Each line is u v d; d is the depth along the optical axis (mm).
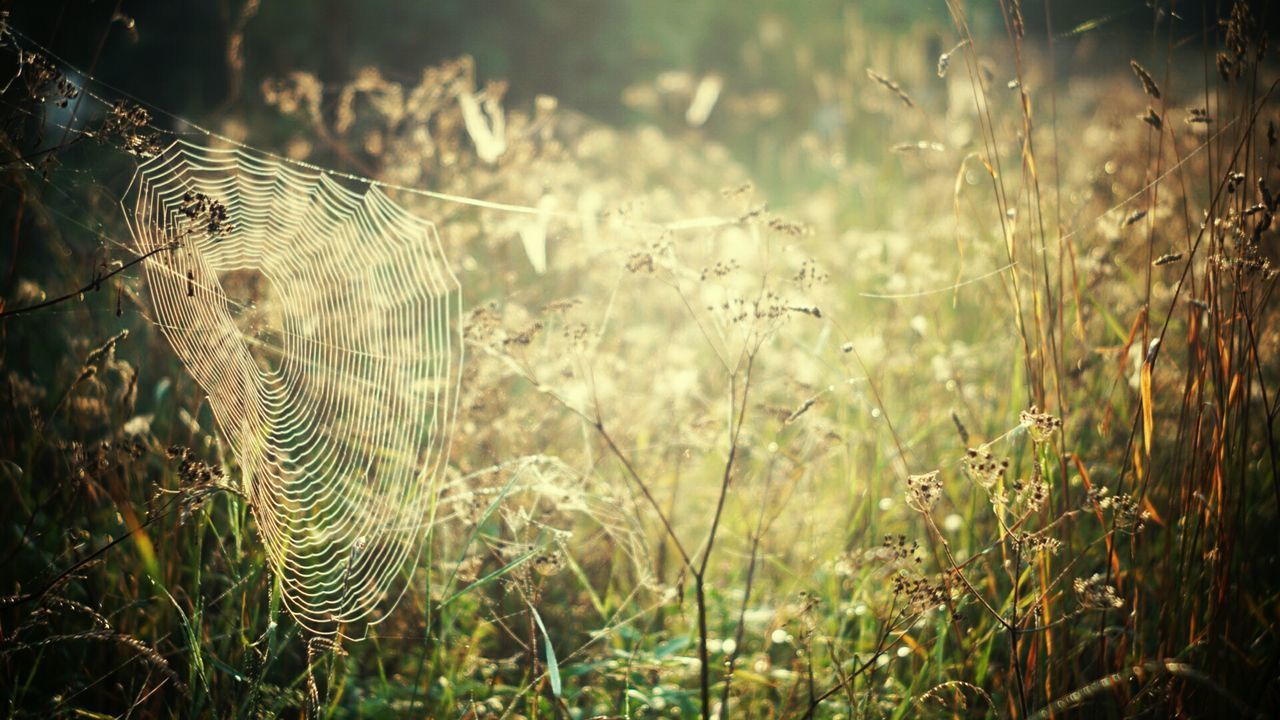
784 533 3352
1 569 2588
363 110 5758
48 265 3850
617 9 10523
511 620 2971
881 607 2773
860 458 3490
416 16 9148
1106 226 3266
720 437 3209
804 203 6602
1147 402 2148
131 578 2574
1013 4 2441
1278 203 2035
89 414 2904
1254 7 2244
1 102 2236
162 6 7516
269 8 7758
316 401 3059
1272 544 2600
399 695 2664
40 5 5949
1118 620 2633
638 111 10023
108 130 2275
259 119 5547
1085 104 7703
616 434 3264
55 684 2527
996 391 3443
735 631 2996
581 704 2816
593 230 3857
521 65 10164
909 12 11086
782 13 11289
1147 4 2596
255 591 2480
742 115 9625
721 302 2455
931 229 4609
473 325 2582
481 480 3021
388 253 2957
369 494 2984
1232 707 2100
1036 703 2268
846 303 4625
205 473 2180
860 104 7945
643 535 2695
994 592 2607
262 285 3217
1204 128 3221
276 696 2482
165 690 2484
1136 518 2098
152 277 2354
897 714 2334
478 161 4613
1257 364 2078
